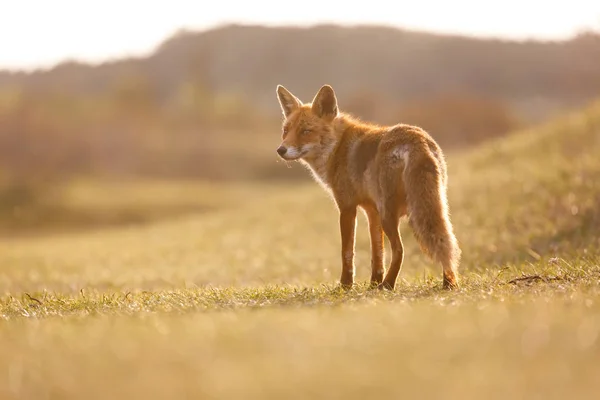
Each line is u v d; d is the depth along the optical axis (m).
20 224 69.69
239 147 130.75
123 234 49.50
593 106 37.78
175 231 44.62
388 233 13.13
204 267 28.16
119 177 106.44
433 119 129.25
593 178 25.00
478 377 6.02
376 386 5.87
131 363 6.90
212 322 8.84
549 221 22.77
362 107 188.38
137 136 136.25
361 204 14.47
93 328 9.00
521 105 191.25
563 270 13.69
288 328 8.17
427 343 7.24
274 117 194.88
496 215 25.48
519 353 6.75
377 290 12.66
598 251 17.89
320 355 6.91
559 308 8.91
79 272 29.22
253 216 42.69
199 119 172.75
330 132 15.00
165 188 90.31
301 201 42.97
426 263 21.92
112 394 5.96
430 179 12.22
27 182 84.69
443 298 10.95
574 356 6.59
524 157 34.44
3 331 9.30
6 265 33.59
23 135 122.44
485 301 10.38
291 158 15.09
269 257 28.89
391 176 12.94
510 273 14.85
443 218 12.09
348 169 14.43
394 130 13.42
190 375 6.38
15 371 6.80
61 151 119.62
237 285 21.20
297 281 20.66
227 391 5.85
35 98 151.88
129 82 184.38
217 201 80.25
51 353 7.51
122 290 21.06
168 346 7.51
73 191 84.12
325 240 30.73
